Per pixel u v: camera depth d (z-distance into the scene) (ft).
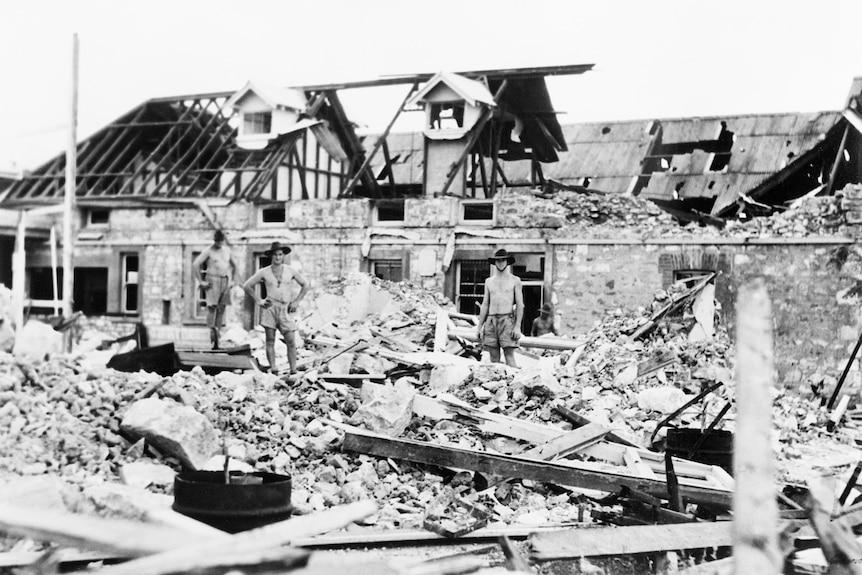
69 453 29.91
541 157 123.24
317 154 116.37
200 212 102.01
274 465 32.48
